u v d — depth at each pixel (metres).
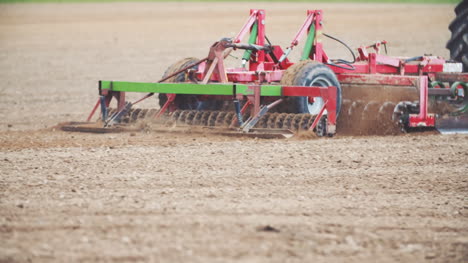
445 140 31.06
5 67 68.38
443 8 142.62
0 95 51.66
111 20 119.81
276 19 110.31
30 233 17.14
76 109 45.38
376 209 19.81
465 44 41.06
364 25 100.19
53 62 71.75
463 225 18.58
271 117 32.44
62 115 42.72
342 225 18.16
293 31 85.69
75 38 93.56
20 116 42.16
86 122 35.91
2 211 19.05
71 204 19.78
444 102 36.47
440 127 33.72
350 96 36.81
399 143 30.03
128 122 35.28
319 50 36.59
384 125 34.78
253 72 34.53
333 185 22.47
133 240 16.61
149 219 18.28
